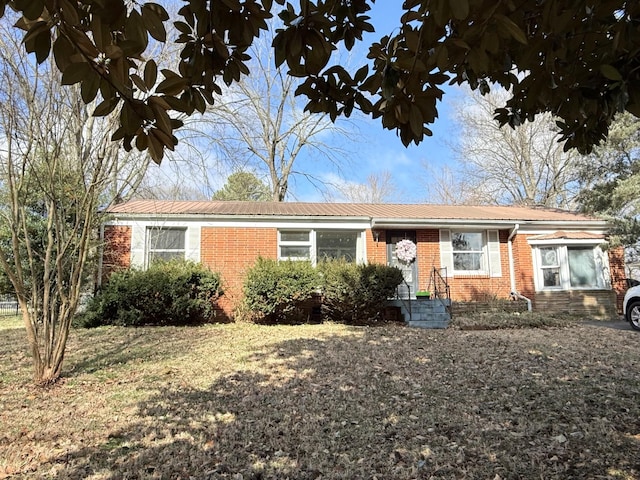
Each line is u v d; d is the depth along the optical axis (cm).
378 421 388
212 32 180
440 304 1140
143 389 487
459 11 127
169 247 1173
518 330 963
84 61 127
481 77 249
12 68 474
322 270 1088
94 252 929
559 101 241
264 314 1051
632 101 190
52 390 481
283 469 298
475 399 447
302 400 446
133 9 125
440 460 310
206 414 406
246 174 2914
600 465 295
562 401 434
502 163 2488
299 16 171
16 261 499
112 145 567
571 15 173
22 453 321
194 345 760
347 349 718
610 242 1258
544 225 1313
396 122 216
